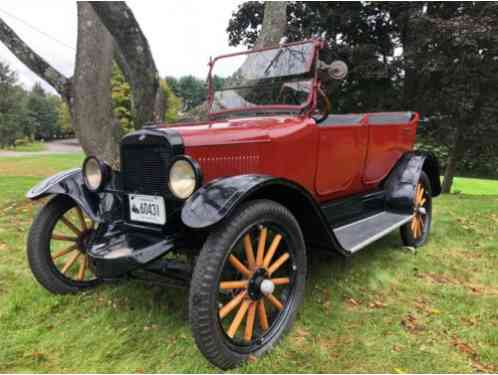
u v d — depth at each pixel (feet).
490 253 12.95
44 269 8.93
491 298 9.46
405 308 8.94
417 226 13.53
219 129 8.09
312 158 9.66
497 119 27.76
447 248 13.47
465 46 25.71
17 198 20.81
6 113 142.10
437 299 9.47
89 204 8.82
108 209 8.68
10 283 9.81
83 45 17.02
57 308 8.67
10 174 42.91
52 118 210.79
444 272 11.23
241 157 8.14
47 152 110.22
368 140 11.76
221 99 11.48
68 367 6.66
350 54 31.68
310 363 6.84
